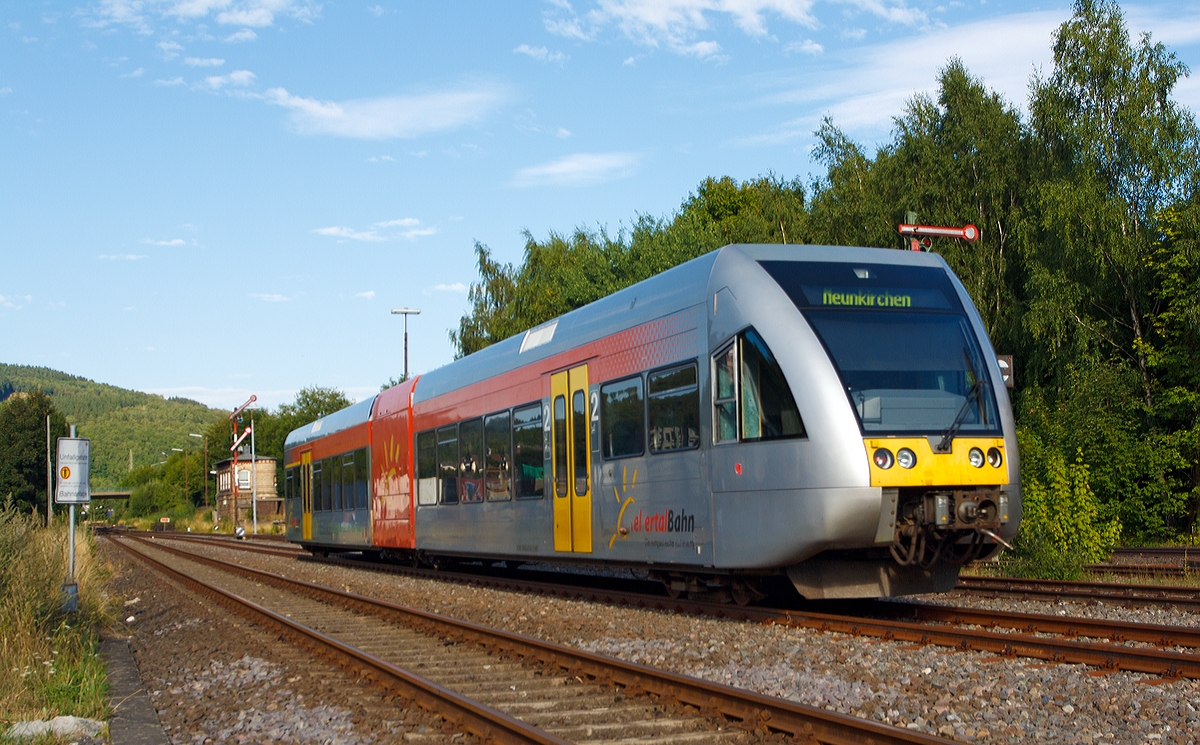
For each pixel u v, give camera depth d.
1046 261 29.33
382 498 23.31
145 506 133.00
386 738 6.75
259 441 127.50
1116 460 24.62
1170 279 28.16
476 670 9.03
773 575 11.88
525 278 49.09
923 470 10.49
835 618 10.29
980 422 10.96
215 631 12.89
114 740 7.11
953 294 11.77
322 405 120.31
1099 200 28.48
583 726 6.63
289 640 11.47
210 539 55.50
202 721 7.68
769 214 42.69
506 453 17.05
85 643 11.14
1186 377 28.22
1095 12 30.02
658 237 41.31
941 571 11.48
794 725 6.23
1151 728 6.14
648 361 13.08
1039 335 27.95
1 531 12.30
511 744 6.28
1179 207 28.67
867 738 5.74
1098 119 29.67
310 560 29.14
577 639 10.71
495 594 16.06
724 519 11.55
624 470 13.54
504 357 17.41
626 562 13.66
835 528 10.34
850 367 10.75
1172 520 27.50
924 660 8.34
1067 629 9.83
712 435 11.74
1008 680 7.48
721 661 8.85
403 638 11.43
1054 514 16.39
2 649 9.02
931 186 31.88
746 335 11.33
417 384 21.78
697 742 6.21
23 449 81.94
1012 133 31.55
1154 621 10.80
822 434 10.46
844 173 36.78
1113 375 26.02
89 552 20.83
